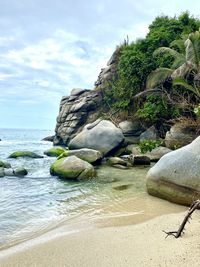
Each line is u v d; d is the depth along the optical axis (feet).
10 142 127.85
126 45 94.89
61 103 111.55
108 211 24.84
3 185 36.19
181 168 26.09
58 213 24.94
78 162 40.86
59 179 39.58
